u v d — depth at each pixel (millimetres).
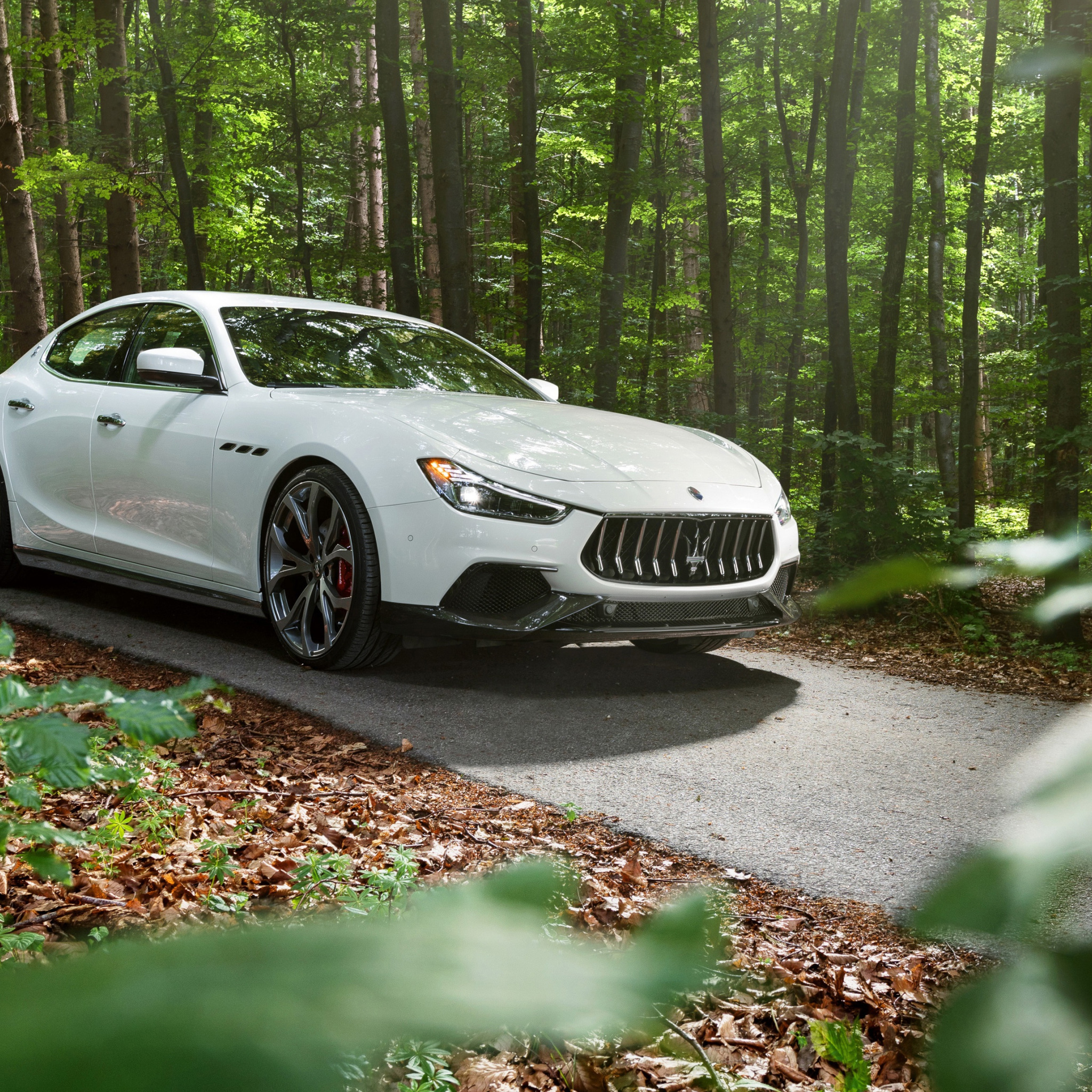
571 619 3926
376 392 4637
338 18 12602
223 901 2158
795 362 14234
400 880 2086
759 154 14602
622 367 13711
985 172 9672
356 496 4086
